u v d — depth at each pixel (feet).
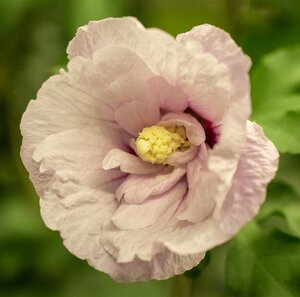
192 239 0.80
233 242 1.11
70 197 0.89
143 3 1.52
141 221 0.88
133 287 1.65
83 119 0.91
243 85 0.79
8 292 1.70
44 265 1.70
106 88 0.88
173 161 0.88
